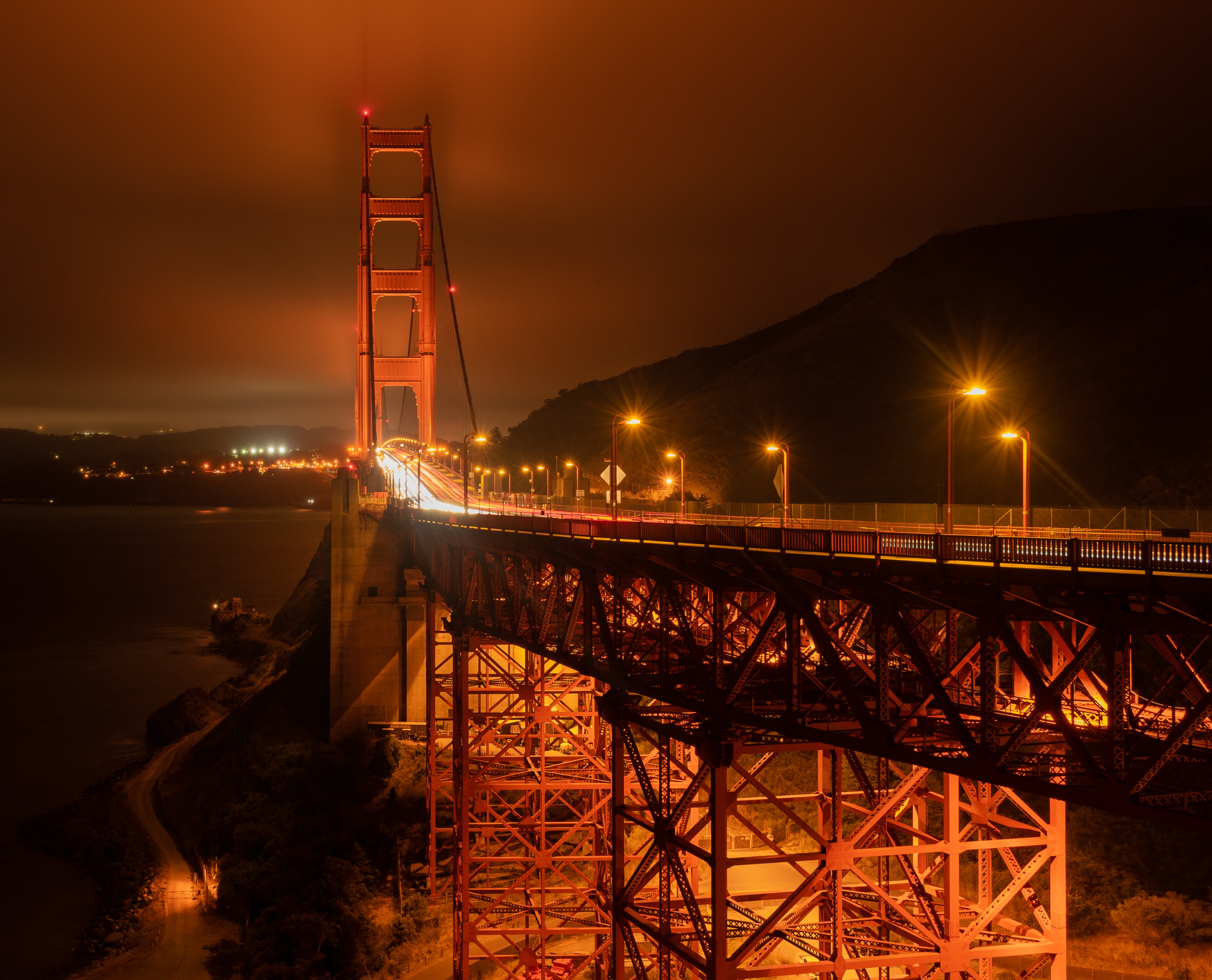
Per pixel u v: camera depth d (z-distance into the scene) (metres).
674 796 36.28
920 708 18.75
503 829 44.88
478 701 58.84
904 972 29.31
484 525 40.66
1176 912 35.38
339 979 43.75
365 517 68.00
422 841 55.44
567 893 41.94
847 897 25.14
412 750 63.66
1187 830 14.08
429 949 44.53
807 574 20.22
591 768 45.88
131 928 51.84
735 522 49.50
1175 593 14.06
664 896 23.19
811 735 19.97
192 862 60.56
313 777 61.56
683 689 24.31
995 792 24.61
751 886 41.75
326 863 52.59
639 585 32.97
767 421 166.38
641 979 24.34
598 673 27.73
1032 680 16.14
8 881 59.22
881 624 18.86
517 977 39.16
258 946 47.09
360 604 67.06
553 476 194.00
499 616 39.25
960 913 24.17
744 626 27.89
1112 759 15.01
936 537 17.77
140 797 71.44
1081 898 37.81
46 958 49.53
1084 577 15.23
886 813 22.30
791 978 31.09
